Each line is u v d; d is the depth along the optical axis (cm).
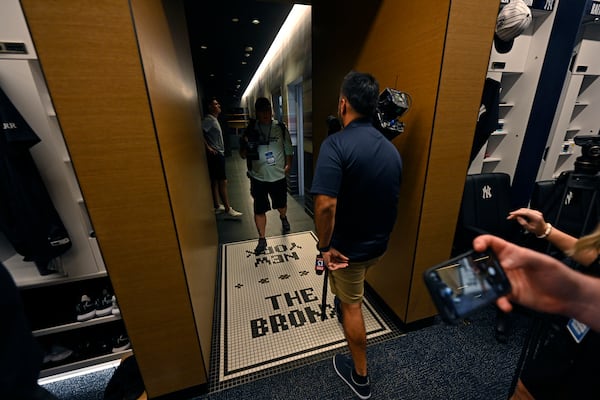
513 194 238
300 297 202
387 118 127
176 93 137
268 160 255
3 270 44
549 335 67
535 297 44
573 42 184
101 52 78
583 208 144
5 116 95
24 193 104
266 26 422
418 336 161
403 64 139
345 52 199
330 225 107
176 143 123
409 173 143
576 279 41
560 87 195
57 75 76
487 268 46
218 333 168
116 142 87
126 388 125
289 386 133
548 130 206
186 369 125
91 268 130
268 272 237
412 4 127
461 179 139
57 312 138
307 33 334
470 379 133
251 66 762
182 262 109
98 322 134
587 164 136
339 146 101
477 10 110
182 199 123
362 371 124
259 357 151
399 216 157
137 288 106
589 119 266
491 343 154
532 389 69
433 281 45
